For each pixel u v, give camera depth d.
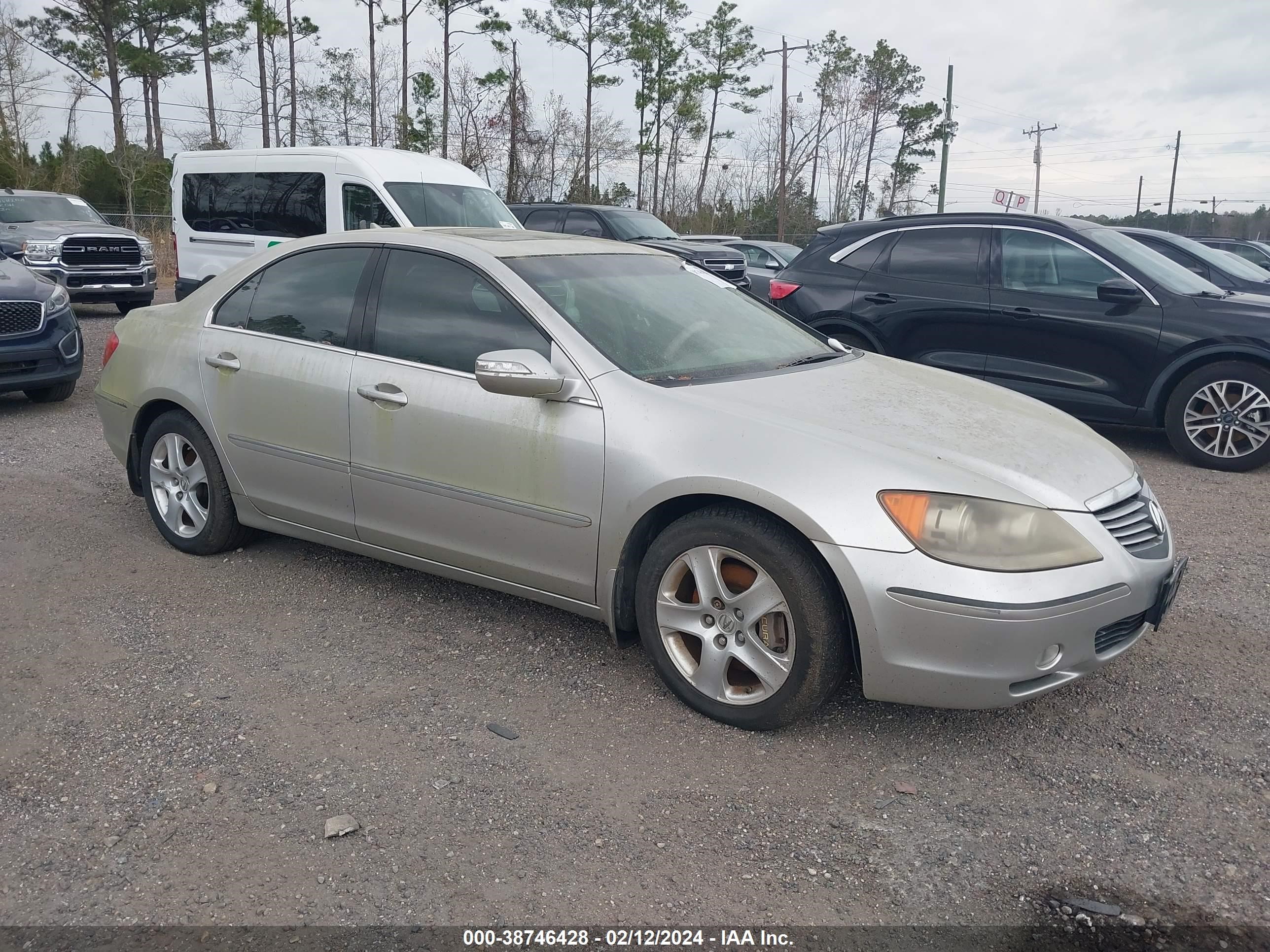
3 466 6.43
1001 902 2.56
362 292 4.20
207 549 4.84
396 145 39.12
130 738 3.25
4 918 2.43
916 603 2.97
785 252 19.41
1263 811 2.96
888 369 4.23
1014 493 3.07
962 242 7.81
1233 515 5.93
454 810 2.90
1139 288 7.11
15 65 40.38
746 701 3.32
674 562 3.40
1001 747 3.31
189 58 50.00
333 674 3.73
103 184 33.62
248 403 4.45
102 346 11.83
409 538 4.05
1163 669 3.88
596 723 3.41
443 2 38.25
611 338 3.74
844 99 52.44
